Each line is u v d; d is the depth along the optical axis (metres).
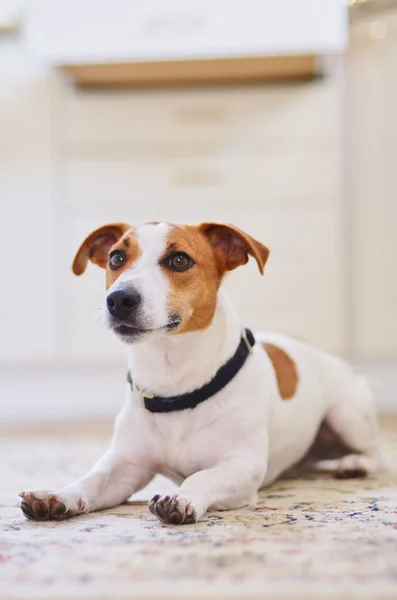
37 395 3.80
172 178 3.65
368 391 2.29
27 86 3.68
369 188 3.62
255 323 3.66
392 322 3.66
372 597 1.00
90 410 3.82
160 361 1.70
